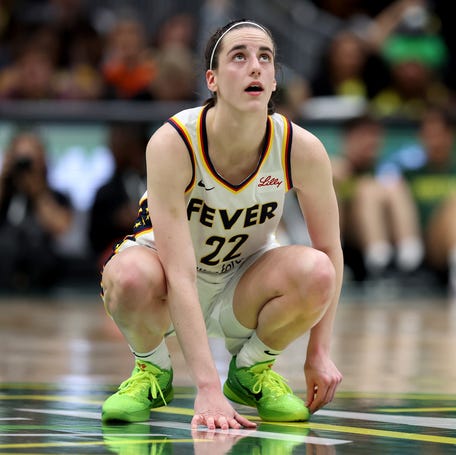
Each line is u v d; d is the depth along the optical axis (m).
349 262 26.06
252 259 9.16
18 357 13.86
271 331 8.81
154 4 31.98
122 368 12.65
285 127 8.57
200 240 8.81
